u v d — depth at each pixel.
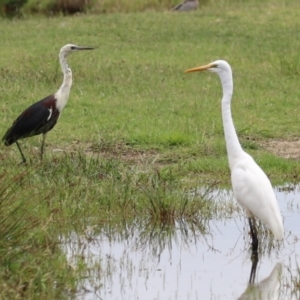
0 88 20.27
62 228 11.45
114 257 10.80
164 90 20.80
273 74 22.78
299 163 15.27
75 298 9.32
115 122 17.67
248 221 11.72
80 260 10.27
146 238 11.66
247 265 10.62
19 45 26.81
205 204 12.55
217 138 16.67
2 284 8.95
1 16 35.31
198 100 19.72
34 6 35.50
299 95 20.55
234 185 11.05
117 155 15.45
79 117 18.08
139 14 33.41
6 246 9.42
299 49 25.41
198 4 35.16
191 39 28.28
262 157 15.30
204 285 9.85
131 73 22.61
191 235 11.80
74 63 23.62
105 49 26.41
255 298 9.45
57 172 13.22
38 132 14.69
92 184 12.79
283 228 11.02
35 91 20.22
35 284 9.19
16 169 13.24
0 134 16.58
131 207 12.23
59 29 30.05
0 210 9.69
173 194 12.57
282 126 17.91
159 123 17.59
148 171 13.78
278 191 13.80
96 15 33.66
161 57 25.30
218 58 25.20
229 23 31.16
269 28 30.14
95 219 11.88
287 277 10.18
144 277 10.08
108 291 9.56
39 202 11.24
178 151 15.77
